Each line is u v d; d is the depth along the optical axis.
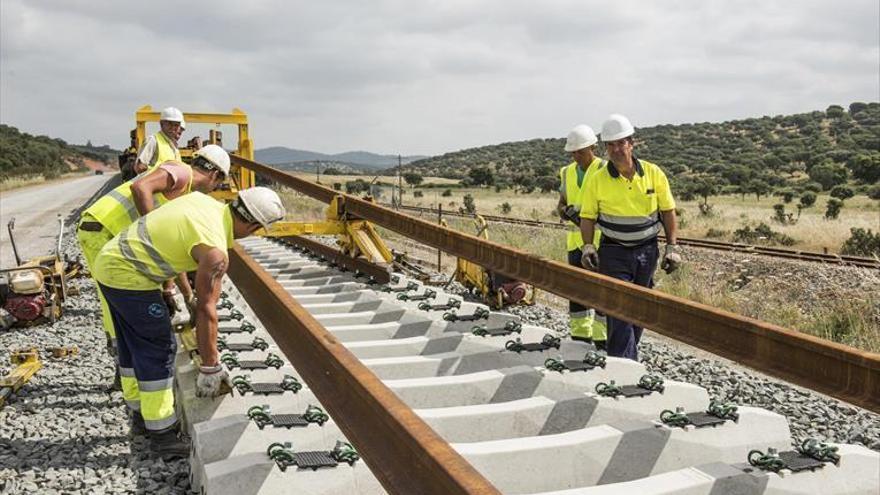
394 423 2.64
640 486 3.25
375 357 5.72
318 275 9.97
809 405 5.99
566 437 3.79
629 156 5.83
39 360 7.20
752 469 3.51
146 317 4.16
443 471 2.26
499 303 9.98
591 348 5.50
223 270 3.78
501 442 3.70
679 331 4.17
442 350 5.78
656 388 4.51
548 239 18.17
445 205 44.25
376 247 9.46
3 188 61.62
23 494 3.92
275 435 3.80
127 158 16.09
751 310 11.18
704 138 161.62
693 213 36.12
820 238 23.39
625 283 4.66
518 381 4.76
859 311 10.02
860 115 163.75
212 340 3.79
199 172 4.83
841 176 75.44
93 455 4.57
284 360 5.05
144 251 3.92
